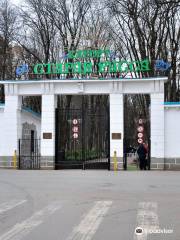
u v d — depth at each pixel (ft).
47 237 32.71
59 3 164.66
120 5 146.10
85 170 98.48
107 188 62.64
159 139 98.68
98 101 189.06
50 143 102.37
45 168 102.17
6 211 43.96
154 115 99.14
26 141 110.22
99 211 43.73
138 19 147.43
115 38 159.43
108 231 34.58
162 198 52.90
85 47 154.10
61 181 72.23
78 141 120.78
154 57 140.15
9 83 104.63
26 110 112.16
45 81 102.58
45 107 103.09
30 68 134.00
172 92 146.41
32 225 36.99
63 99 187.73
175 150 98.53
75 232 34.30
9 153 104.47
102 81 100.83
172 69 145.79
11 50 168.66
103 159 115.55
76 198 52.95
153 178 77.05
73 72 103.81
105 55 111.86
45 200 51.47
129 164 149.48
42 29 165.27
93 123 127.03
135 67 103.40
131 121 225.56
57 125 103.81
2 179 76.43
